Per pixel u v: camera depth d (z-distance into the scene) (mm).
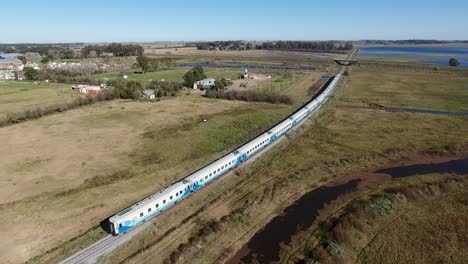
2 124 78438
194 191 45875
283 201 44469
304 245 35250
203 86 130750
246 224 38656
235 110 94750
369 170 54250
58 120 83500
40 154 60188
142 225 38000
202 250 34000
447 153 60562
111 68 196625
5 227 38000
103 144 65750
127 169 53938
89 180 49938
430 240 35156
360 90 125812
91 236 35938
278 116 88312
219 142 67750
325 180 50781
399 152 60750
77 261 32156
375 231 37031
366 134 71750
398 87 132000
